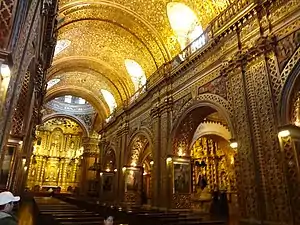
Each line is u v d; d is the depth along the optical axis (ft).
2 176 26.00
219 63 30.09
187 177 36.65
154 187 39.09
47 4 20.92
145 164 71.51
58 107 92.73
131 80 57.41
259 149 22.17
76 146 110.52
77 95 76.23
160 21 40.88
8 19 11.87
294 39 21.16
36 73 27.68
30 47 17.78
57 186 101.91
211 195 41.22
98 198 66.44
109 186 64.59
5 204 8.82
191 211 34.88
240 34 27.25
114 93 65.21
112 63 58.03
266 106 22.26
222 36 29.68
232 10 28.91
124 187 51.83
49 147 106.63
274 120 21.25
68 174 105.50
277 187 20.03
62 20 38.52
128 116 57.41
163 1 37.83
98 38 50.72
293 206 18.61
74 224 14.64
